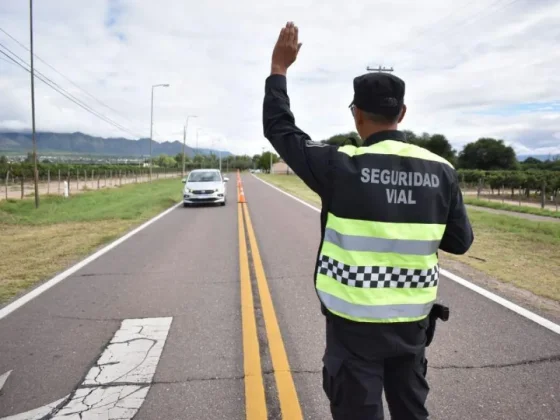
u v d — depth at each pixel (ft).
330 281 5.76
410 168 5.63
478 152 230.48
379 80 5.79
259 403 10.14
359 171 5.52
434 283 5.83
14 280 21.15
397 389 6.16
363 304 5.51
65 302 17.66
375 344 5.62
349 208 5.53
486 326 14.55
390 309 5.53
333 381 5.85
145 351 12.94
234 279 20.95
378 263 5.50
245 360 12.29
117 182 163.73
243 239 32.48
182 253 27.53
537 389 10.61
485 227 37.35
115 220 45.85
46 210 59.06
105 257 26.48
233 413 9.78
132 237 34.32
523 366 11.75
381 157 5.60
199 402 10.21
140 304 17.31
